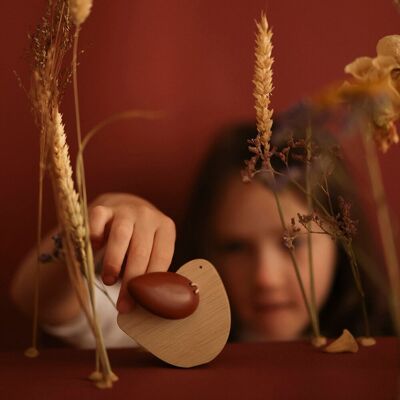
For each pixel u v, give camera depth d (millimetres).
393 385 465
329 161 558
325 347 565
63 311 795
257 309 995
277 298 987
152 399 445
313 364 519
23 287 775
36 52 465
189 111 1021
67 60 959
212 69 1018
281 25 1005
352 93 425
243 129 1017
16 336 1020
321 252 976
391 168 1020
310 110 462
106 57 993
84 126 997
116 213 566
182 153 1024
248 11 1010
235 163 1008
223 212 1000
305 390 458
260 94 510
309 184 562
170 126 1019
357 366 511
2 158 992
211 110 1022
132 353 568
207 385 470
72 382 481
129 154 1015
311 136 531
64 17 469
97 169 1009
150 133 1016
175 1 1005
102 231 552
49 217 1009
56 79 461
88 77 989
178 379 483
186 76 1016
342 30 1014
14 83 979
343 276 1006
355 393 452
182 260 1025
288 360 533
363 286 1008
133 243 543
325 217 555
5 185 998
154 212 575
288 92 1010
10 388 469
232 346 586
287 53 1008
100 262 812
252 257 988
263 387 464
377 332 1020
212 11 1010
